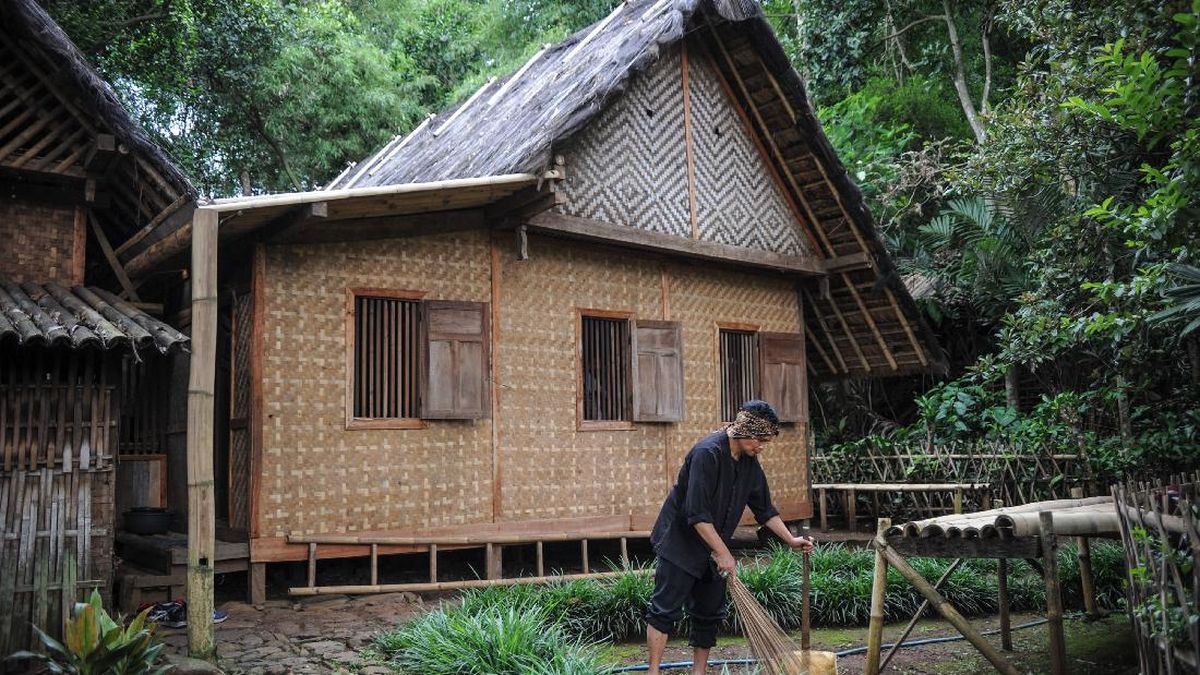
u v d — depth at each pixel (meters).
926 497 10.60
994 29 15.34
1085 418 10.98
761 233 10.05
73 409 5.47
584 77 8.31
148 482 8.02
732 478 4.72
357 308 7.44
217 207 5.61
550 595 6.29
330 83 17.58
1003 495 10.25
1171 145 4.83
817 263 10.42
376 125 18.48
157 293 8.44
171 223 6.12
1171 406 10.09
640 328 9.02
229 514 7.24
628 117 8.82
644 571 6.72
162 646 4.43
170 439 8.05
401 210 7.20
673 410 9.12
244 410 7.16
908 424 14.06
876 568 4.93
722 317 9.85
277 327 6.95
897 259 13.54
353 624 6.12
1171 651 3.34
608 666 5.01
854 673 5.39
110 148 6.21
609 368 8.95
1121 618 6.68
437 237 7.79
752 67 9.52
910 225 14.35
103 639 4.18
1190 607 3.24
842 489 11.13
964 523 4.85
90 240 7.52
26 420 5.32
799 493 10.35
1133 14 6.09
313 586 6.85
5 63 6.27
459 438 7.73
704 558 4.71
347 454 7.16
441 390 7.60
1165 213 5.11
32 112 6.37
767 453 10.09
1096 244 8.05
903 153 14.66
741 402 10.04
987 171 9.00
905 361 11.04
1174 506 4.30
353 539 7.04
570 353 8.52
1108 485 9.79
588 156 8.43
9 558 5.10
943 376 13.99
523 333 8.20
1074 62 7.56
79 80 6.04
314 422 7.04
